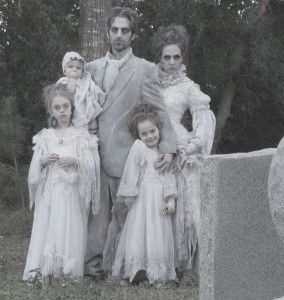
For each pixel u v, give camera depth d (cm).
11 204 1614
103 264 714
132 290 616
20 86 1850
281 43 2059
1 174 1602
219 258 477
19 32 1764
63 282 638
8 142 1488
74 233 662
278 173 404
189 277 688
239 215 488
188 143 714
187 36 741
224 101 2122
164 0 1723
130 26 726
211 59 1983
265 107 2278
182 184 702
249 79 2125
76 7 1766
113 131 710
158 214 679
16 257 1047
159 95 718
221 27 1962
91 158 677
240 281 490
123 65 725
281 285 521
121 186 680
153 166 688
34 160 675
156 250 667
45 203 669
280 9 2045
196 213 698
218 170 475
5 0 1723
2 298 560
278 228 407
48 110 692
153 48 746
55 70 1748
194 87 732
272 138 2338
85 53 1238
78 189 675
